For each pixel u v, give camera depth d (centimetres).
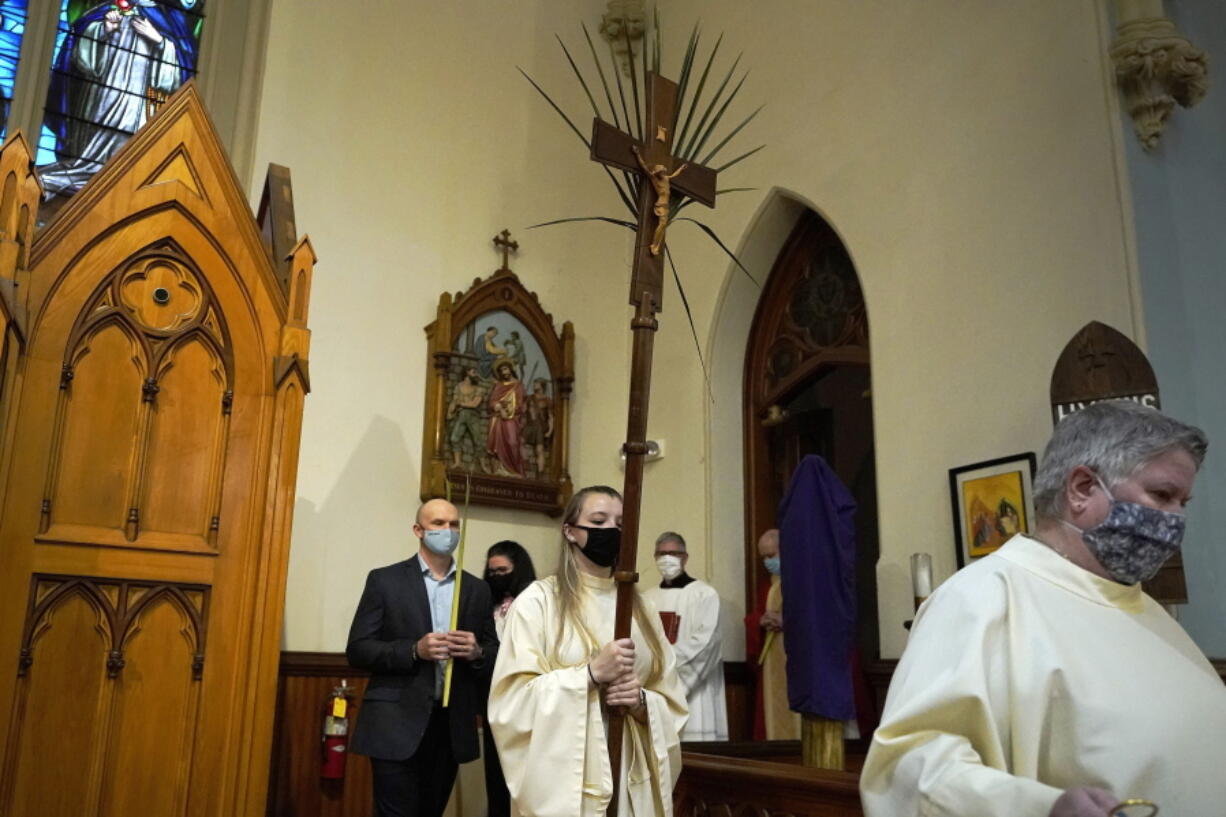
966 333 524
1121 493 181
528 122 752
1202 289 470
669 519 706
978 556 490
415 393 661
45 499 376
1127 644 173
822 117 644
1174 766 160
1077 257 475
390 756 405
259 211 518
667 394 730
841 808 287
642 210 278
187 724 386
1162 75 464
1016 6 529
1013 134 518
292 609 588
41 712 362
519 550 584
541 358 718
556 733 261
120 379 401
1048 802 144
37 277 389
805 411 704
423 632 438
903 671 180
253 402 423
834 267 661
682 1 776
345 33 682
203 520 405
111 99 640
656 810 276
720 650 556
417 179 691
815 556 376
